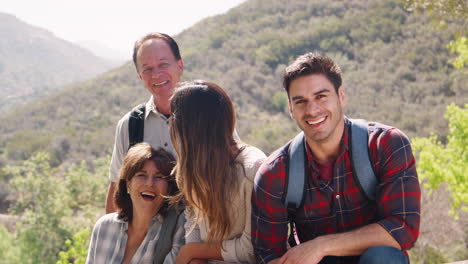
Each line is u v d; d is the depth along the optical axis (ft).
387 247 5.68
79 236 32.58
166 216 8.02
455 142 31.96
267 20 173.27
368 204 6.30
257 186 6.43
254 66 143.64
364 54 127.44
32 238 60.44
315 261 5.98
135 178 7.98
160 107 9.59
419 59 112.47
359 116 94.89
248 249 6.78
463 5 25.21
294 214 6.66
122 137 9.59
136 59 9.72
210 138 6.34
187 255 7.16
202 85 6.51
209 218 6.59
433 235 37.83
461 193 30.19
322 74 6.04
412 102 96.58
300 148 6.34
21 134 133.28
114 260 8.18
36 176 67.05
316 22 157.48
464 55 30.94
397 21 134.21
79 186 64.80
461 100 88.12
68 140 120.67
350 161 6.13
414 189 5.98
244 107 123.03
